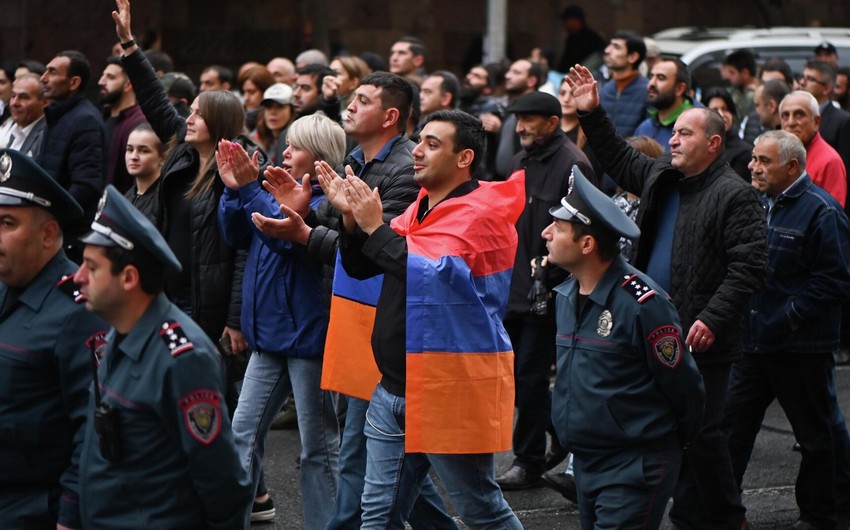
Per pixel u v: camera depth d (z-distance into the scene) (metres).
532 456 11.68
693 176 9.74
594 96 10.62
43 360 6.47
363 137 9.34
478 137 8.01
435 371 7.59
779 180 10.47
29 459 6.59
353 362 8.74
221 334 10.14
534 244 11.74
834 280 10.28
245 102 17.45
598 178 15.03
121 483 5.99
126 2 11.71
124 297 5.96
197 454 5.88
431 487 8.81
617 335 7.68
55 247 6.65
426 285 7.58
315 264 9.27
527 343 11.61
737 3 35.47
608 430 7.71
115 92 14.99
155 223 10.93
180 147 10.62
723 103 14.70
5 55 27.58
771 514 11.03
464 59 31.83
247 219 9.29
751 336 10.54
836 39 22.25
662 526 10.73
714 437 9.53
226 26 31.02
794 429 10.59
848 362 16.94
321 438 9.38
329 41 30.05
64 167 14.40
